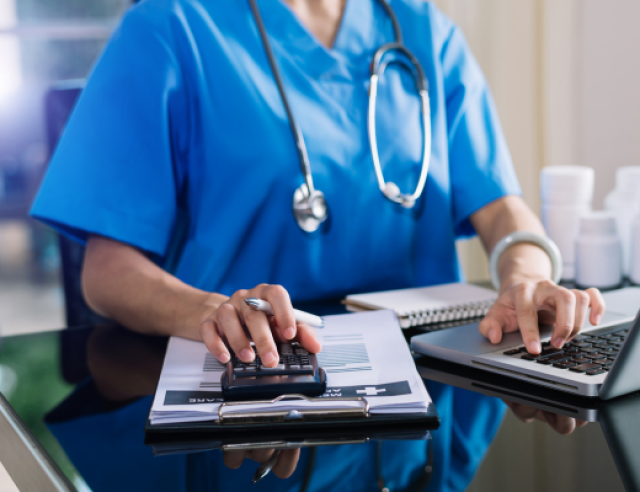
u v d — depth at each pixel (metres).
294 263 0.99
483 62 1.75
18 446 0.49
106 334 0.82
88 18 4.76
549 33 1.68
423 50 1.11
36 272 4.48
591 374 0.55
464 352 0.62
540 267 0.84
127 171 0.90
